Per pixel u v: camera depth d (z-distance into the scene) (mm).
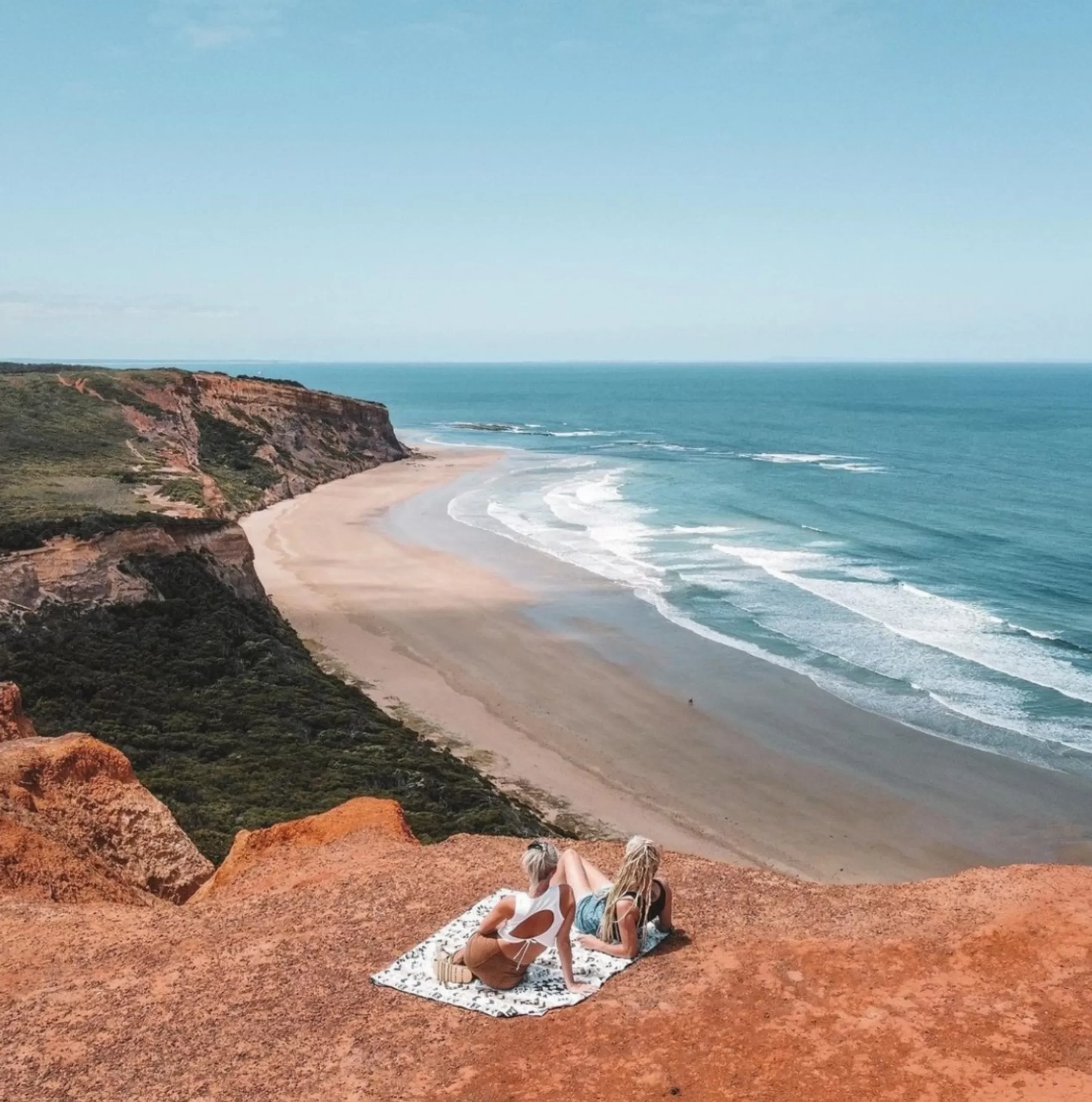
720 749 33344
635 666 41188
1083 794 29875
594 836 27141
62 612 36000
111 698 31328
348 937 8969
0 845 12781
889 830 27969
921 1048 6906
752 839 27453
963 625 46156
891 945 8320
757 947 8383
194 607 40344
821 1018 7293
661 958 8273
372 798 14617
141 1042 7430
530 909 7602
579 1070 6844
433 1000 7758
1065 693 37594
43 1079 7031
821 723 35250
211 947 8945
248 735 30094
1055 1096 6344
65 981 8438
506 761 32312
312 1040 7344
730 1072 6742
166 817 16422
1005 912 8820
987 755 32469
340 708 34375
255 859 12500
